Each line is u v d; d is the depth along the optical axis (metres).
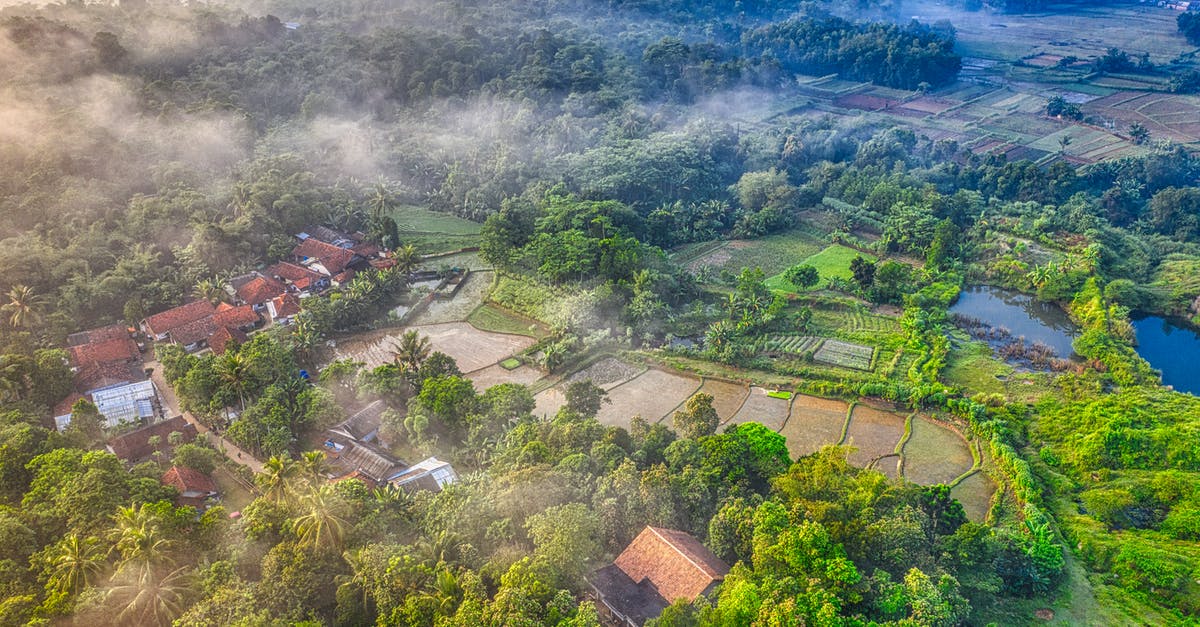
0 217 159.62
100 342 137.75
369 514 84.75
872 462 112.19
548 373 135.25
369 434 116.88
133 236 165.12
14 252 145.38
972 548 87.19
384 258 178.62
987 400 123.69
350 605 75.00
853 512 85.94
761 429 100.50
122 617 70.50
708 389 131.00
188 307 149.25
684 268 178.38
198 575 76.62
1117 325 147.25
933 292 164.38
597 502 88.62
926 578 77.44
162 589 72.69
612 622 77.75
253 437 110.00
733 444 95.75
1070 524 99.19
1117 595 88.56
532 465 93.31
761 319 147.88
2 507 85.31
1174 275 168.62
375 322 154.25
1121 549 93.50
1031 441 116.12
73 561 74.81
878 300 162.12
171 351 130.38
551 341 144.00
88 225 164.88
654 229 190.62
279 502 86.88
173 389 127.50
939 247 175.50
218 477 107.12
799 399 128.00
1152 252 181.62
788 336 147.88
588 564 83.75
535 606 70.38
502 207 178.25
